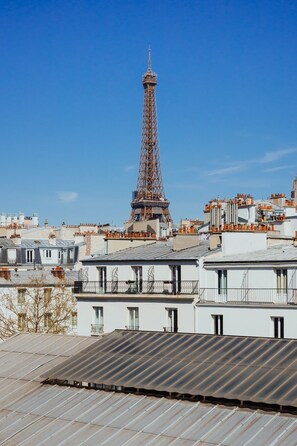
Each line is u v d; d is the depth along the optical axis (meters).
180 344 53.22
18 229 198.50
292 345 48.78
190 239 99.38
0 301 127.81
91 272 100.94
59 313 123.50
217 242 94.69
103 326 96.62
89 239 162.75
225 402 44.50
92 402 49.06
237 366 47.72
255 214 141.12
